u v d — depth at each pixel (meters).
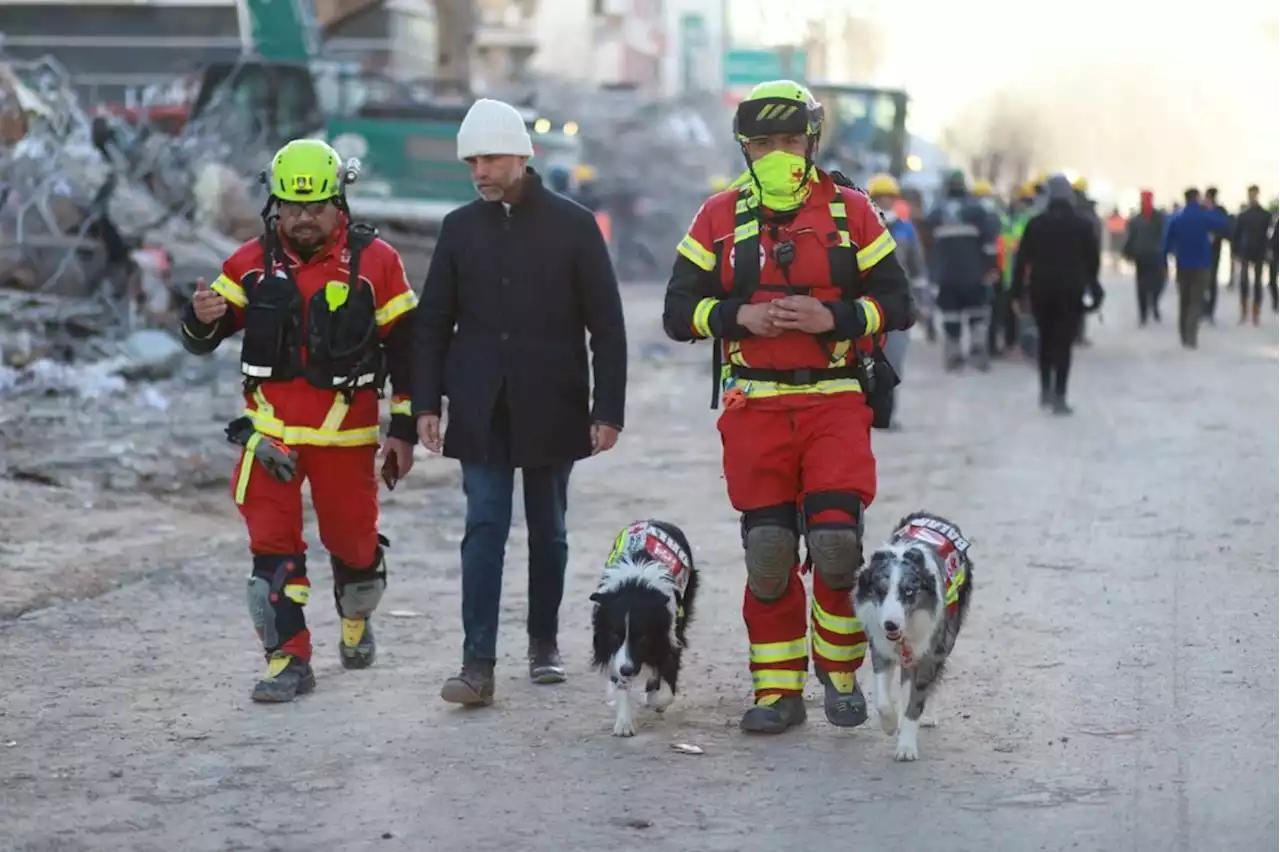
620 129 42.44
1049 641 8.34
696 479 14.02
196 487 12.78
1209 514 11.82
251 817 5.98
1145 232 32.03
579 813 5.98
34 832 5.82
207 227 21.22
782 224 6.72
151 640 8.68
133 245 19.08
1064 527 11.47
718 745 6.81
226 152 23.66
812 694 7.65
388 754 6.72
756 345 6.72
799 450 6.75
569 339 7.57
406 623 9.05
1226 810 5.84
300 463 7.56
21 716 7.29
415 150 25.52
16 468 12.62
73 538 10.93
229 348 18.23
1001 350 25.56
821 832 5.73
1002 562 10.32
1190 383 21.31
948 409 18.69
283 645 7.61
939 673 6.54
